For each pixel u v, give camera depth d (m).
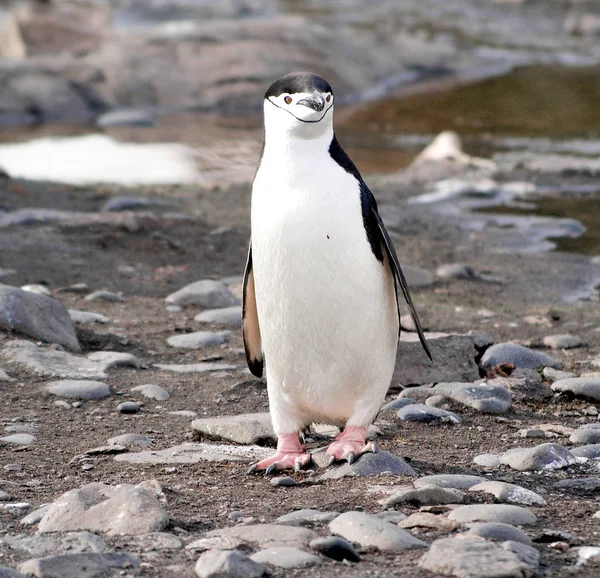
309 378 7.70
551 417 9.47
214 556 5.36
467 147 28.20
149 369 10.84
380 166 25.75
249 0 57.88
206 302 13.62
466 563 5.35
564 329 12.91
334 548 5.58
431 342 10.79
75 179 22.95
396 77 40.06
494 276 16.06
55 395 9.63
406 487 6.91
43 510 6.41
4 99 32.62
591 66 43.00
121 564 5.46
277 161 7.46
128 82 34.91
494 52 45.06
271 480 7.27
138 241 16.70
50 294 13.65
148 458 7.88
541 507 6.64
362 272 7.38
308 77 7.47
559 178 23.95
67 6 42.84
